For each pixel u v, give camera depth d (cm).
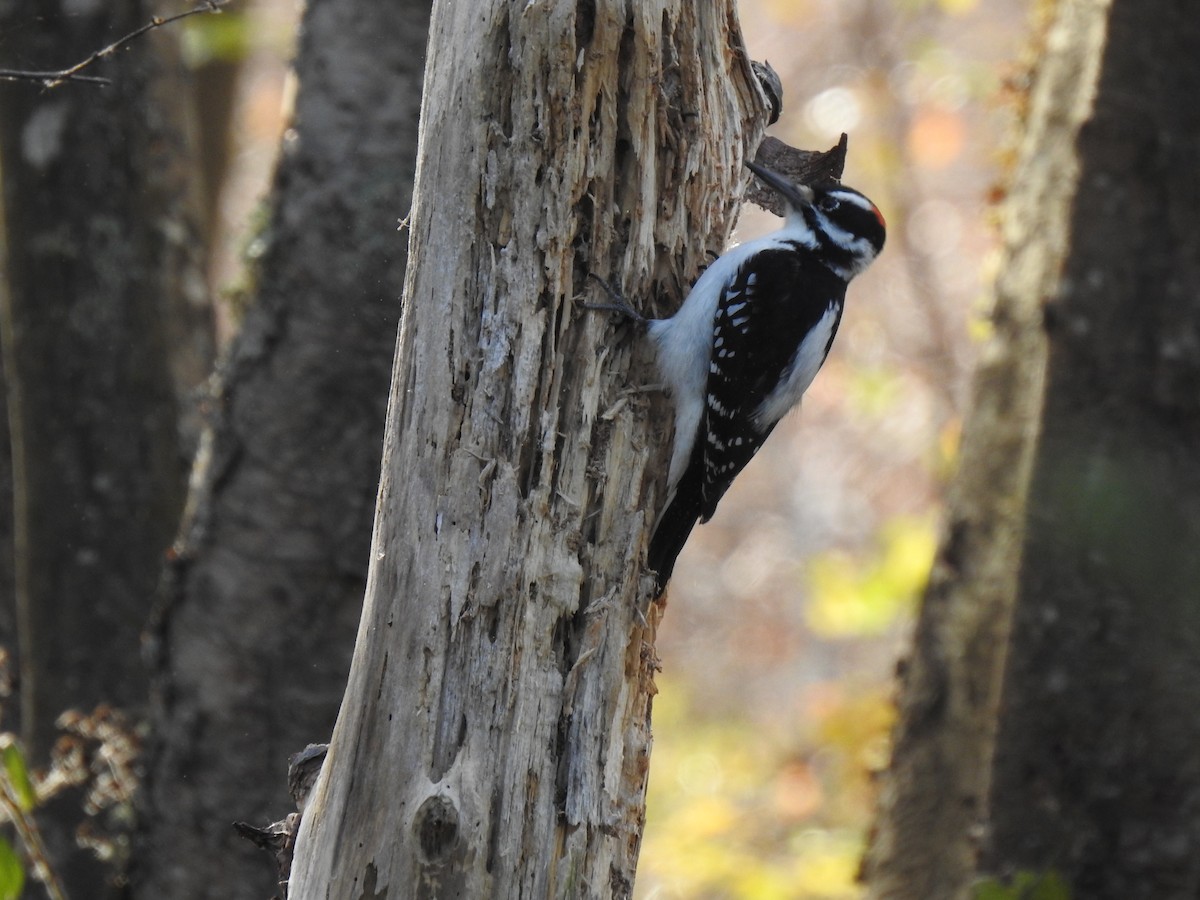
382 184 1071
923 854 1185
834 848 2031
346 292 1069
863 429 2923
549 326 775
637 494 805
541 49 771
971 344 2773
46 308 1217
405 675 740
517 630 746
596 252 795
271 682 1066
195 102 2091
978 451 1202
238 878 1064
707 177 872
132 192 1246
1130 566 956
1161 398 1097
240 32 1928
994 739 1122
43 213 1216
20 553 1233
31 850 928
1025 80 1341
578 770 756
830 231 1067
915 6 2459
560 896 744
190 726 1076
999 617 1147
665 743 2839
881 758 1377
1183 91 1116
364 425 1066
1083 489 919
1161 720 1055
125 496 1227
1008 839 1105
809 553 3009
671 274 870
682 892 2077
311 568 1064
